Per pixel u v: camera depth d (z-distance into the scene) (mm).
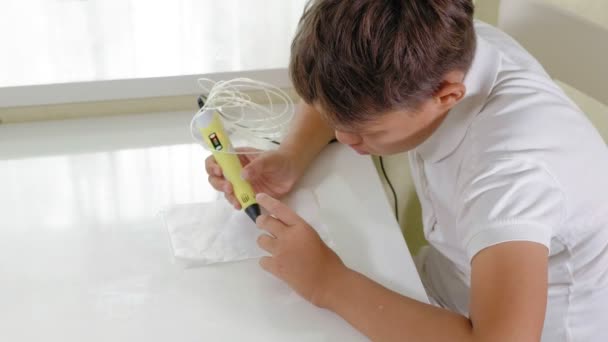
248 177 924
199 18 1160
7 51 1068
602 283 920
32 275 829
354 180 983
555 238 863
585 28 1099
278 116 1050
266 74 1095
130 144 1021
